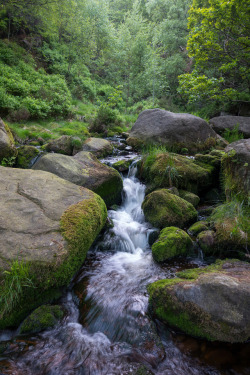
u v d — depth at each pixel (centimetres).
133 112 1686
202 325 219
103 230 397
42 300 250
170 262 339
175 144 727
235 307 213
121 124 1150
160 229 411
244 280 233
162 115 780
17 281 220
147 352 214
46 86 1196
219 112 1310
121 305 262
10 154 545
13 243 245
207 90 955
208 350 214
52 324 232
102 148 712
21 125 852
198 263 339
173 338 228
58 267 246
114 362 204
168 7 2116
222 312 214
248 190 382
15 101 892
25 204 301
